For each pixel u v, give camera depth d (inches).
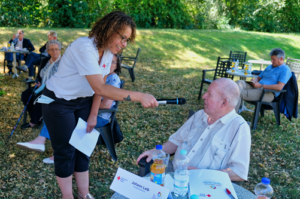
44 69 142.6
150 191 52.2
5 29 414.0
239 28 788.0
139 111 203.2
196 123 79.6
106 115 118.8
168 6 673.0
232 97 71.3
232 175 68.5
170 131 173.5
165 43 479.8
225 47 519.2
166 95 250.1
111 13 67.7
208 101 73.0
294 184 121.6
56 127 78.7
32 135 151.3
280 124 194.4
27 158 127.3
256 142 162.7
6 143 139.6
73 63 71.8
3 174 113.4
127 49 418.9
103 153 138.3
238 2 794.8
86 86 76.1
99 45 68.9
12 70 283.6
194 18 728.3
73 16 566.3
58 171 82.4
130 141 154.6
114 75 116.9
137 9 634.2
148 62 378.6
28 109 148.6
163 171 61.1
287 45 582.6
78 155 87.1
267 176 127.4
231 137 71.2
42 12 550.0
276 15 799.7
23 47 293.9
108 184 114.4
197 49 482.9
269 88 181.6
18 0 519.5
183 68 367.9
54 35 239.6
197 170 64.2
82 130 83.4
